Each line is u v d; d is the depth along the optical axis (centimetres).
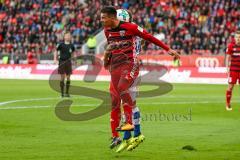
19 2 14725
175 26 12794
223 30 12269
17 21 14150
